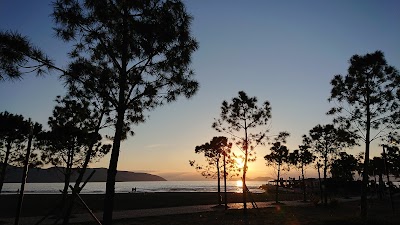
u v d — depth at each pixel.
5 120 24.78
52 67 10.53
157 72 12.86
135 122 14.48
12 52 9.45
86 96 13.88
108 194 11.34
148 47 11.56
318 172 47.31
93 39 12.05
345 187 82.19
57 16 11.08
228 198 67.56
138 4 11.52
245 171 29.03
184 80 13.09
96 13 11.45
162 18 11.59
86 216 30.56
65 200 11.12
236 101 28.58
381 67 21.84
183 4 12.12
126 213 36.12
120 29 11.58
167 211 38.56
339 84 22.78
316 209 37.81
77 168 25.56
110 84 12.63
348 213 32.12
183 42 12.15
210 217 29.25
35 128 25.67
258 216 29.33
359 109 22.50
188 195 77.12
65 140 24.89
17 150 25.97
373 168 59.91
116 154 11.91
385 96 21.70
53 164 25.22
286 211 34.69
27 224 24.48
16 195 64.69
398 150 39.66
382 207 40.34
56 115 24.12
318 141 40.31
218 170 40.59
